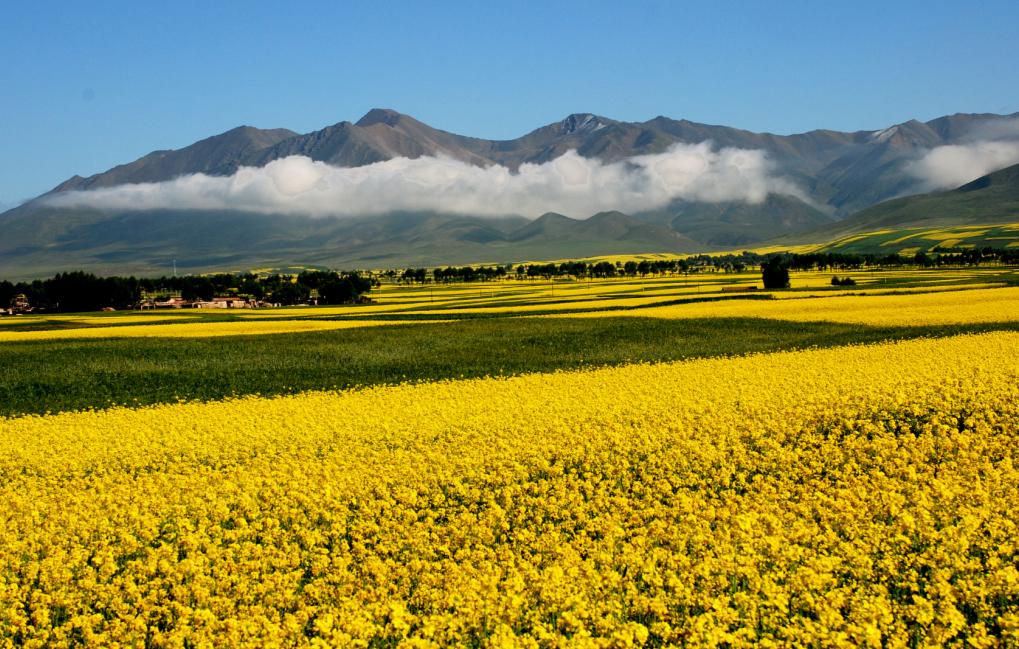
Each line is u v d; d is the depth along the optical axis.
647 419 24.66
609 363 48.59
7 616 12.83
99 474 21.94
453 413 27.36
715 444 21.50
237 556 15.15
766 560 13.18
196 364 52.53
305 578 14.47
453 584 12.98
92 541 16.08
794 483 18.16
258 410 30.20
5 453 24.02
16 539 16.02
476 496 17.84
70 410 38.59
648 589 12.58
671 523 15.38
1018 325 52.75
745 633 10.79
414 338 63.84
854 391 26.78
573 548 14.51
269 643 11.41
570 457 20.61
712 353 50.56
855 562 12.86
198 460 22.81
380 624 12.09
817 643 10.63
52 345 62.91
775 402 25.72
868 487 17.25
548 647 10.94
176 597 13.27
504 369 47.75
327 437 24.50
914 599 11.54
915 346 40.91
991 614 11.70
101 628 12.91
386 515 16.83
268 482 18.92
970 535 13.56
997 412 23.77
